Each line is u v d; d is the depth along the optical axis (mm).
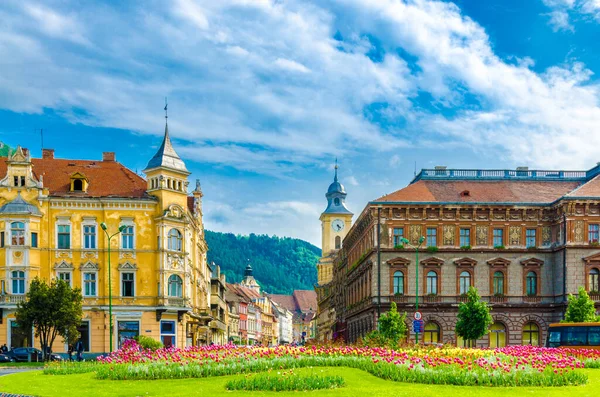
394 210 84875
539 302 84188
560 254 83312
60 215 77188
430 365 36031
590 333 56031
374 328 83188
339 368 38594
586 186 85500
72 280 76562
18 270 74875
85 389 31719
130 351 44219
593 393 28781
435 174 92188
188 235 82438
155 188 79250
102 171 82500
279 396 27734
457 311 83625
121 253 77438
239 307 194875
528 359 38250
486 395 27828
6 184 76250
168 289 78062
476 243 84938
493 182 91312
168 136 81375
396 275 84188
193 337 91812
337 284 138375
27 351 65938
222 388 30641
